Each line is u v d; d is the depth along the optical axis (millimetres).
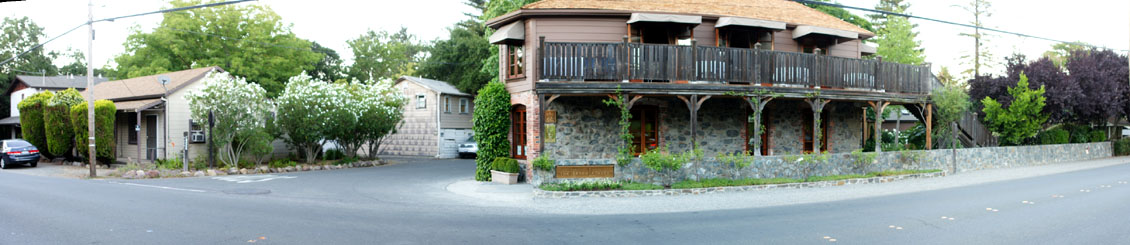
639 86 14688
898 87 18531
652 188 13430
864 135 24984
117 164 24688
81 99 25625
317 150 24688
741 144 17891
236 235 8016
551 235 8133
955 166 18656
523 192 14133
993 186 14164
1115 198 11453
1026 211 9875
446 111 32656
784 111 18547
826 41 19000
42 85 37656
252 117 21719
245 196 13203
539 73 14555
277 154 26703
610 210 10781
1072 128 26562
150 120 25016
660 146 16781
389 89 28344
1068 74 24156
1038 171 18703
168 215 9875
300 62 41500
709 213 10242
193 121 21469
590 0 16938
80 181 17266
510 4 26016
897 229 8344
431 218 9719
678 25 16500
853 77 17422
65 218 9508
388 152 34625
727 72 15586
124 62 37562
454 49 38344
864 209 10445
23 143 24281
